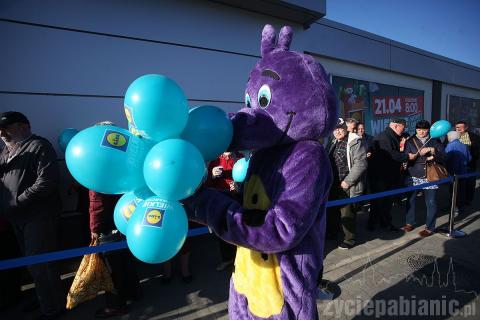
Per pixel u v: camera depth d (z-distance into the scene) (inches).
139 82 41.7
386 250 154.3
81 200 136.1
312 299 47.7
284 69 45.5
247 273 52.0
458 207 217.5
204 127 46.3
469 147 239.3
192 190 40.3
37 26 131.1
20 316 109.0
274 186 45.6
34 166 97.2
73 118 140.7
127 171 40.1
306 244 47.6
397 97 329.4
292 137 45.4
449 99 408.5
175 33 165.9
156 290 122.0
